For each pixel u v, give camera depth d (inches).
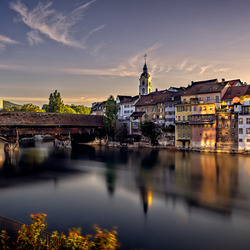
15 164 1804.9
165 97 3088.1
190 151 2416.3
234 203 954.1
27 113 2805.1
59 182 1273.4
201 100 2568.9
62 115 3105.3
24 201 972.6
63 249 374.9
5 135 2536.9
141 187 1176.2
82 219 803.4
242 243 660.7
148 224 769.6
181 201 977.5
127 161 1926.7
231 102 2394.2
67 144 3019.2
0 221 533.6
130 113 3597.4
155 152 2413.9
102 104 4586.6
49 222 777.6
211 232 720.3
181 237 690.8
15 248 402.9
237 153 2180.1
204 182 1259.8
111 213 855.1
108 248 335.6
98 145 3309.5
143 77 4387.3
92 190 1126.4
